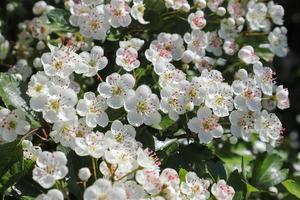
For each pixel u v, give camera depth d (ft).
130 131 1.30
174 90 1.34
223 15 1.53
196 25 1.46
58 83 1.31
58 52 1.33
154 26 1.47
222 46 1.52
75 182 1.26
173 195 1.24
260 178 1.51
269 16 1.60
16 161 1.26
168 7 1.46
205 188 1.29
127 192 1.21
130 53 1.36
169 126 1.36
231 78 1.50
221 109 1.35
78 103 1.29
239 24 1.54
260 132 1.39
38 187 1.27
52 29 1.46
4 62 1.61
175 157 1.38
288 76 2.16
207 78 1.37
